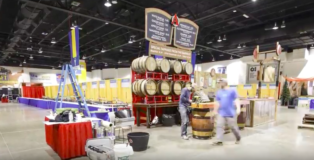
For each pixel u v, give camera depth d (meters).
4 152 3.64
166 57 6.96
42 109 11.88
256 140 4.39
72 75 4.43
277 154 3.49
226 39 11.18
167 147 3.86
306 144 4.10
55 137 3.47
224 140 4.39
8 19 7.61
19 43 12.15
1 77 19.70
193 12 8.39
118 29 10.11
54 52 14.59
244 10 7.87
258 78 7.33
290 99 14.02
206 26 9.91
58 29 10.07
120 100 8.32
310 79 13.27
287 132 5.20
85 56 15.40
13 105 15.55
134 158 3.26
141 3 7.55
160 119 6.45
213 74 9.44
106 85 9.40
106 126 3.52
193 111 4.57
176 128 5.69
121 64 20.34
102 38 11.88
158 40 6.16
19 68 20.53
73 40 4.40
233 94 3.98
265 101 6.56
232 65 15.66
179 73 6.70
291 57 14.47
